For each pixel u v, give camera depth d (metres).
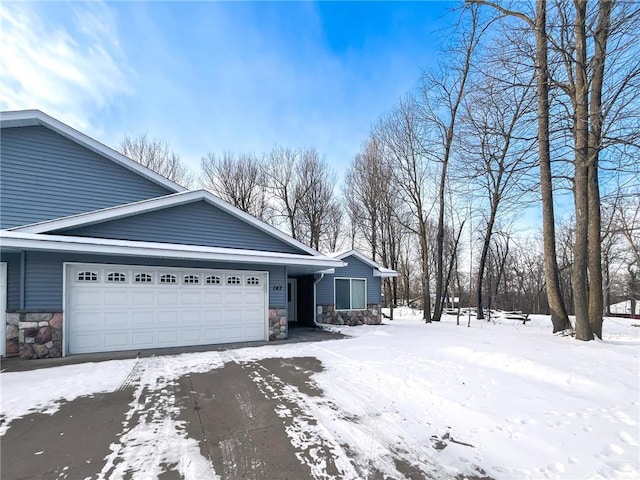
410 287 33.53
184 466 2.74
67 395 4.45
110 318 7.37
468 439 3.18
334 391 4.62
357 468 2.71
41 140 7.95
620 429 3.22
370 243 25.03
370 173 21.91
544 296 28.70
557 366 5.33
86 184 8.42
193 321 8.26
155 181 9.30
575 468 2.61
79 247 6.42
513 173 10.70
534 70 8.47
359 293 14.15
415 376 5.20
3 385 4.85
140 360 6.49
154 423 3.57
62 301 6.88
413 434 3.30
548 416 3.58
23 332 6.54
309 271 11.80
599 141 7.77
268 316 9.24
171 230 8.26
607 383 4.48
